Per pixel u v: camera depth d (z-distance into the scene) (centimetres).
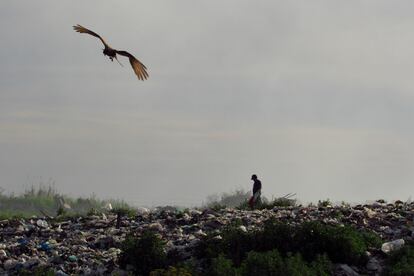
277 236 3581
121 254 3634
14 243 4422
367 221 4175
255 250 3541
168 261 3562
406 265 3225
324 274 3244
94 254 3916
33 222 5300
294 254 3481
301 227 3653
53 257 3859
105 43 1789
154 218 4988
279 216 4547
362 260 3472
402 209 4578
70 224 5069
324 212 4569
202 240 3772
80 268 3662
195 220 4644
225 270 3178
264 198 5822
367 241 3675
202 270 3419
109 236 4328
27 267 3762
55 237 4550
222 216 4741
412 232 3806
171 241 4022
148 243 3606
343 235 3525
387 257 3503
